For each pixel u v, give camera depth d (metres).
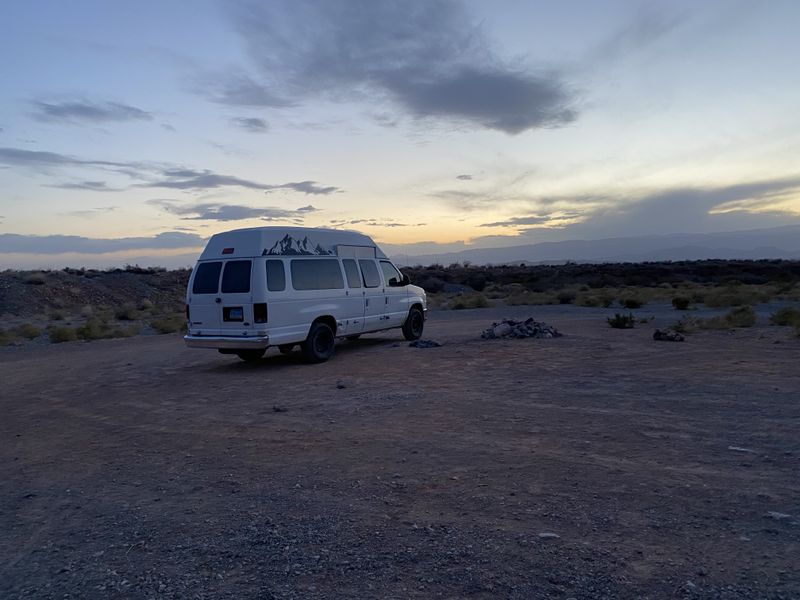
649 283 62.69
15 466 7.28
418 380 11.21
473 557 4.34
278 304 13.18
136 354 18.39
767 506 5.02
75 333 25.83
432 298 42.88
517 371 11.64
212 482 6.27
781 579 3.89
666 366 11.50
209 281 13.52
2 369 16.41
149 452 7.55
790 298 30.59
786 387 9.30
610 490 5.48
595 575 4.02
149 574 4.34
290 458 6.93
